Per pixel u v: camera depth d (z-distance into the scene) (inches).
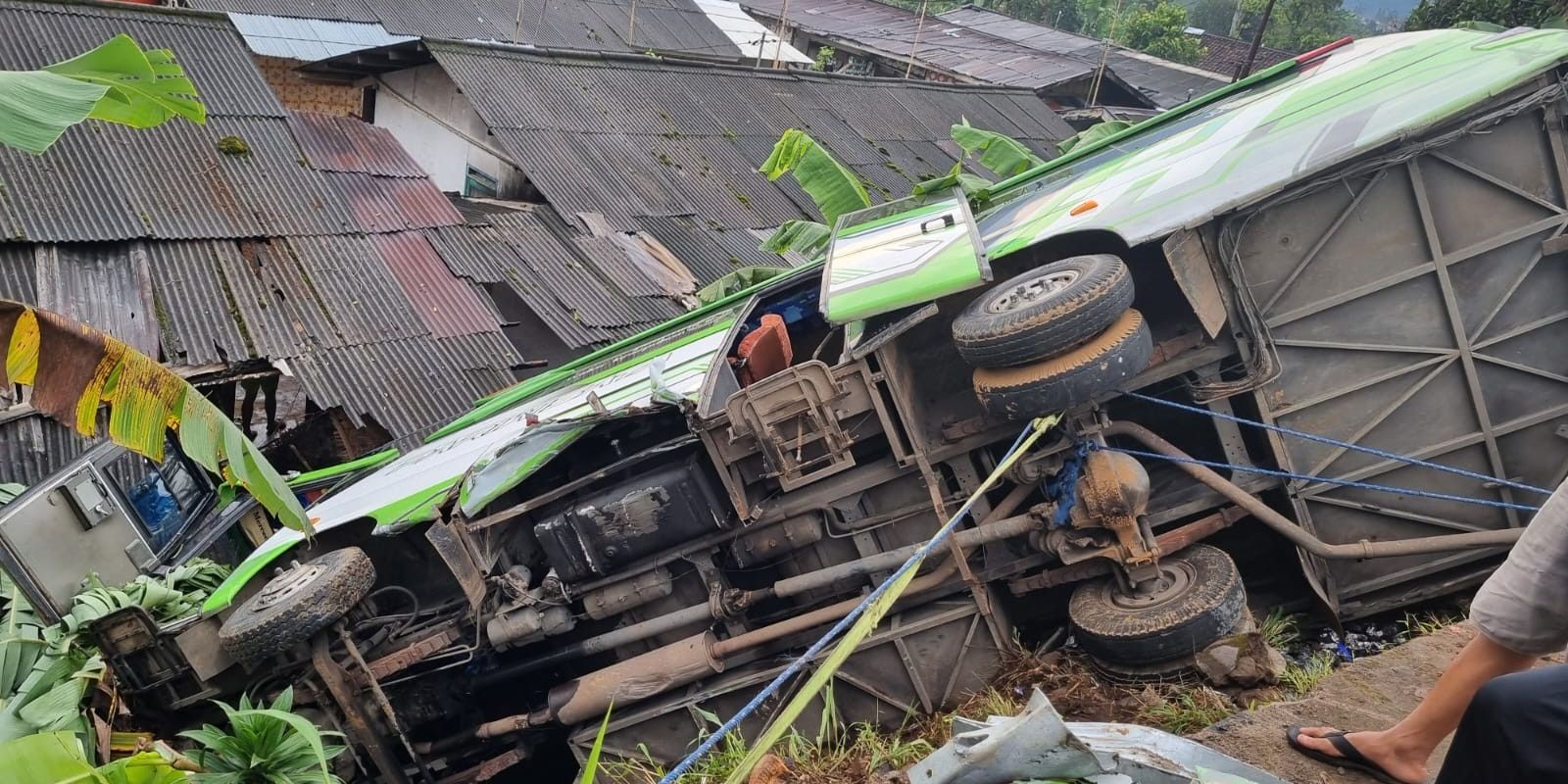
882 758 182.9
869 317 193.2
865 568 205.9
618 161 562.9
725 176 593.3
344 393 338.0
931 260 205.3
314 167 435.5
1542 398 188.4
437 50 588.1
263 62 647.1
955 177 303.6
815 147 383.2
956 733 98.0
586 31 813.2
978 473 205.0
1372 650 194.9
